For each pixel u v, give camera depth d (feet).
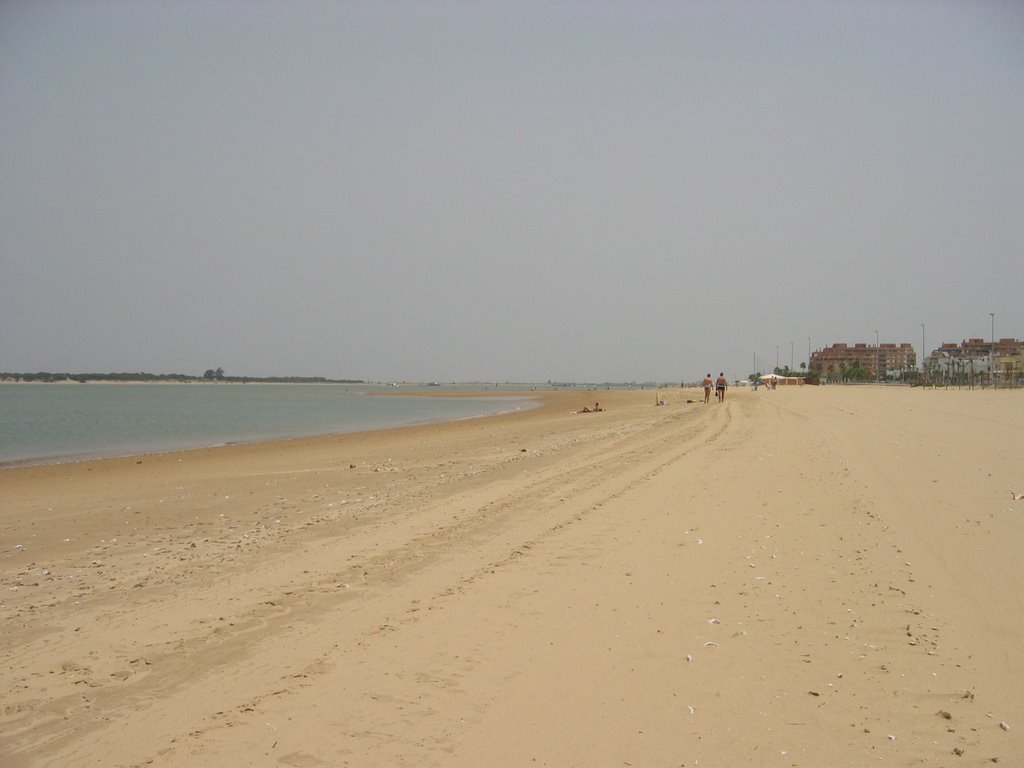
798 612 22.12
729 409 137.69
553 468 58.85
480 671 18.43
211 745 15.11
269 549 34.09
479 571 27.66
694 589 24.64
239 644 21.04
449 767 14.10
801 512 35.83
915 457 53.26
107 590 28.17
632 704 16.56
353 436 122.01
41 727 16.22
